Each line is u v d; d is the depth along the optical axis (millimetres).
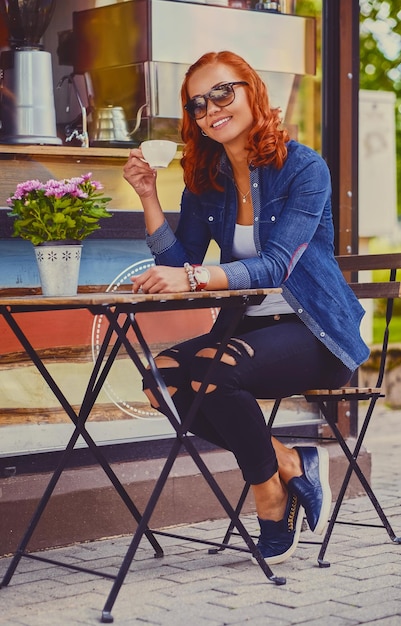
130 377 4637
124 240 4633
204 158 3957
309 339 3785
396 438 7348
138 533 3383
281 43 5035
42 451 4359
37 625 3258
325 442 5086
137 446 4609
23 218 3670
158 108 4793
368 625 3193
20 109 4477
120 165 4633
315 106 5129
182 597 3510
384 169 8453
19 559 3727
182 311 4777
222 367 3629
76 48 4672
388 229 8492
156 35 4754
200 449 4773
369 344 8266
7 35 4555
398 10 11391
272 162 3775
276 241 3682
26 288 4391
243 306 3512
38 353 4402
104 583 3715
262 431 3711
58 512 4277
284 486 3902
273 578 3645
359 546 4156
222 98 3709
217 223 3975
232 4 4953
